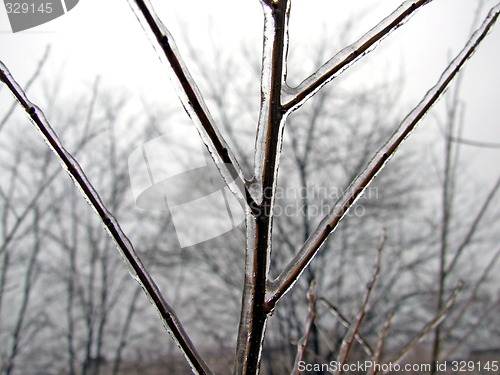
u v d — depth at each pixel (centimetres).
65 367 1088
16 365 955
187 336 103
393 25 99
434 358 243
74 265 1099
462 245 256
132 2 79
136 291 1141
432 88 108
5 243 297
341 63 97
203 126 89
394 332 903
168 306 102
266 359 885
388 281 1020
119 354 1088
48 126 97
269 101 95
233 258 1086
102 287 1127
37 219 832
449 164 268
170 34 82
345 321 219
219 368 638
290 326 918
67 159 97
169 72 85
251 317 99
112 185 1146
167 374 1089
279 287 99
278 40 93
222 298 1105
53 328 1064
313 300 160
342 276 1055
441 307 254
